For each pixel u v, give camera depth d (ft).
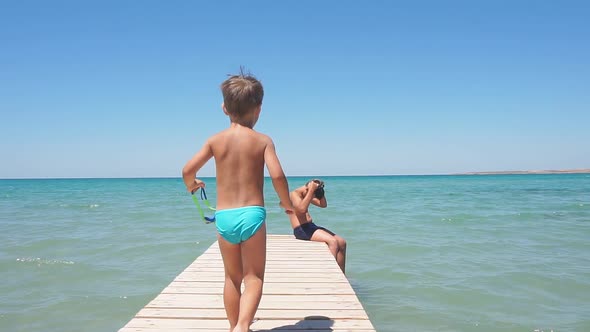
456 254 30.12
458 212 61.16
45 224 49.29
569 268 25.39
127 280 24.02
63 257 30.09
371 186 207.72
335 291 13.78
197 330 10.13
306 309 11.98
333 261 18.43
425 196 108.17
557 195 107.24
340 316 11.41
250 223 8.61
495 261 27.66
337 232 41.04
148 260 29.25
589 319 17.16
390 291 21.31
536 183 222.48
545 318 17.37
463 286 21.94
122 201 94.94
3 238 38.45
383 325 16.80
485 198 96.84
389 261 28.17
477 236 38.22
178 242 36.24
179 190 172.76
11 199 104.37
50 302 20.13
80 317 18.22
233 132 9.03
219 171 8.96
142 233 41.68
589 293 20.53
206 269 16.70
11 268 26.68
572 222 48.34
